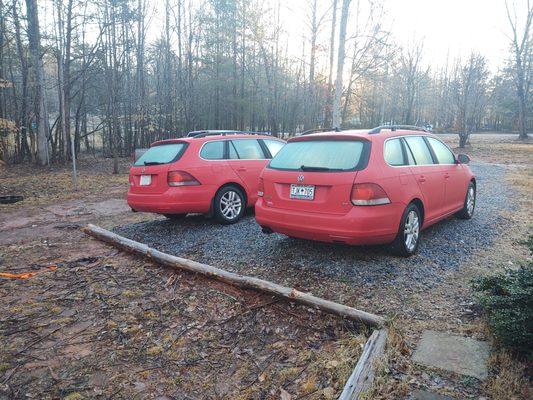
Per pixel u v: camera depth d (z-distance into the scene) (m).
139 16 21.42
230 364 3.02
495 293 3.31
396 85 38.50
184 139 6.55
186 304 3.95
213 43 28.80
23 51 20.58
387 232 4.40
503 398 2.40
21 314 3.81
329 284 4.20
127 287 4.39
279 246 5.46
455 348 2.95
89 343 3.32
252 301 3.93
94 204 9.70
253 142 7.34
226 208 6.74
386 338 3.01
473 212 7.20
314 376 2.80
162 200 6.15
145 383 2.82
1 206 9.58
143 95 23.75
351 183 4.26
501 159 19.48
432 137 5.96
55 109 26.16
